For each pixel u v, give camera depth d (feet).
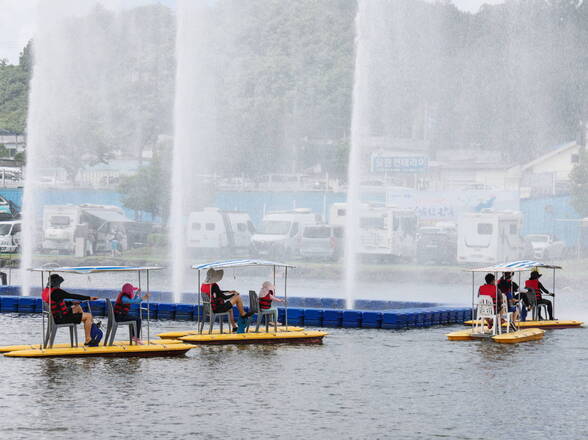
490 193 287.48
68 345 100.58
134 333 99.81
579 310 162.30
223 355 99.91
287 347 107.04
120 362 93.40
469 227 257.55
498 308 117.29
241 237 286.25
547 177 317.83
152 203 321.52
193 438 63.31
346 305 154.51
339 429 66.33
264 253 281.13
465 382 85.20
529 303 133.59
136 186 322.55
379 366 94.02
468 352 104.58
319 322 131.75
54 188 340.39
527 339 115.96
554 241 289.94
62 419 68.23
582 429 66.80
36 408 71.77
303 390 80.59
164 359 96.22
